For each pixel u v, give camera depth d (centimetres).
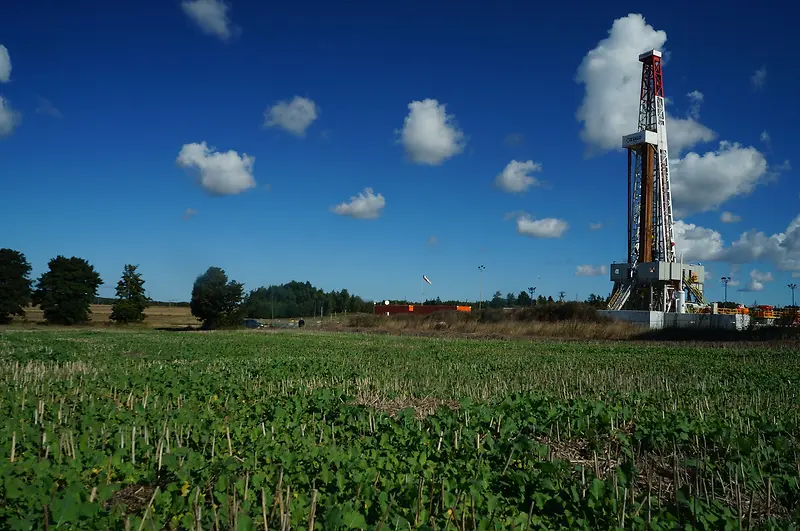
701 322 4862
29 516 643
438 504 720
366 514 675
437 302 12362
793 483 851
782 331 4175
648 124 6162
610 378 2017
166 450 982
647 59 6212
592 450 1077
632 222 6219
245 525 606
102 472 826
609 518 706
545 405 1329
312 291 12812
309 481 781
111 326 7619
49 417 1209
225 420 1164
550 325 5228
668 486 908
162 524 674
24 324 7544
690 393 1662
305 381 1903
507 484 824
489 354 3119
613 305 6047
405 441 1012
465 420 1175
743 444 944
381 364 2556
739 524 704
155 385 1691
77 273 7688
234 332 6000
